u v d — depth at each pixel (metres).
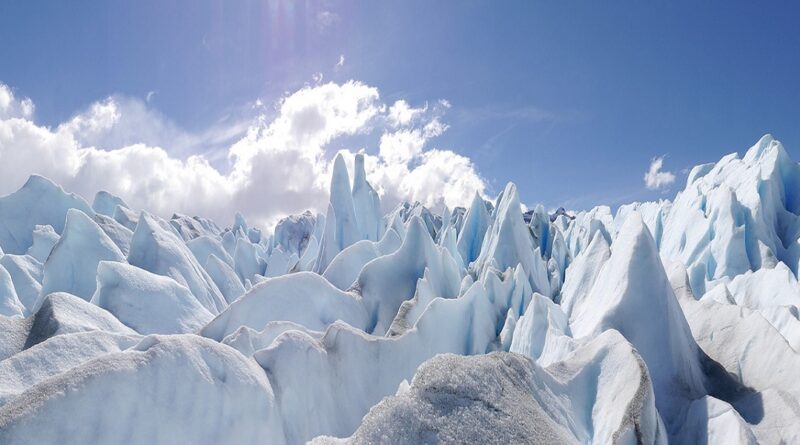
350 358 8.28
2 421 4.30
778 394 7.05
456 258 28.30
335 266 18.78
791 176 33.03
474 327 13.60
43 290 15.58
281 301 12.23
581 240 41.88
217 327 11.28
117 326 10.22
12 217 25.81
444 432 4.21
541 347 11.60
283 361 7.05
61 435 4.50
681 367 8.80
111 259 16.67
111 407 4.87
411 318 12.93
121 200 37.78
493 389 4.92
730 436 6.16
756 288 16.39
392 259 16.83
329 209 27.95
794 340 9.88
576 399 6.20
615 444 5.07
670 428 7.64
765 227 27.34
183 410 5.35
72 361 6.75
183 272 18.02
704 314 11.12
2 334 8.93
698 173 43.81
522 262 25.70
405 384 5.37
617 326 9.53
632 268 10.20
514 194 27.64
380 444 3.99
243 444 5.70
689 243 29.16
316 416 7.04
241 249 34.12
